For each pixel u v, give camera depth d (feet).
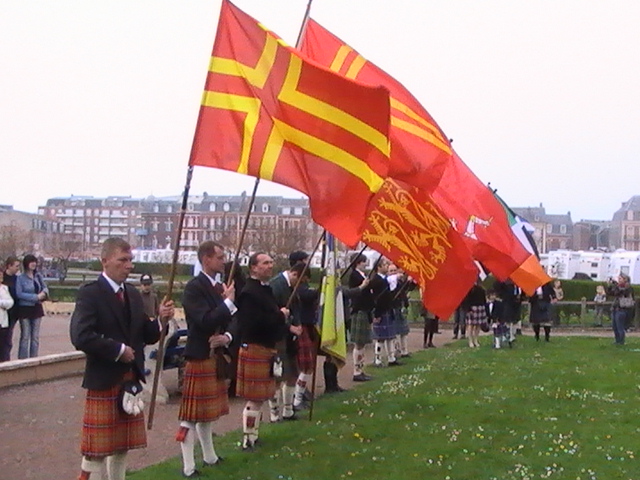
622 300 68.33
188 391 23.62
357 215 24.13
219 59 23.72
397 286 52.06
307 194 23.84
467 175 38.70
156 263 182.09
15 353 54.65
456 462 25.30
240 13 24.02
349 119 23.93
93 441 19.33
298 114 23.94
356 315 44.91
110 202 438.81
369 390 40.29
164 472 23.85
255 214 303.07
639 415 33.45
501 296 63.26
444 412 33.55
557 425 31.19
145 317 20.47
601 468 24.82
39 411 33.83
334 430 29.78
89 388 19.43
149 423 22.36
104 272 19.83
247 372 26.53
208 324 23.21
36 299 45.37
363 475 23.63
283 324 26.86
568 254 145.59
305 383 34.91
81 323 18.84
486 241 38.86
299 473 23.70
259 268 26.45
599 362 52.90
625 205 379.55
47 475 23.98
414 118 32.27
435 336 79.41
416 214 31.96
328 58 31.96
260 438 28.30
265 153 23.62
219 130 23.31
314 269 116.26
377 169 24.20
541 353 59.06
